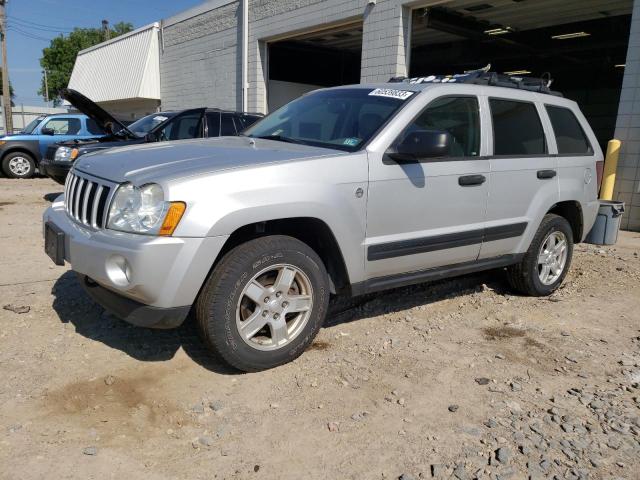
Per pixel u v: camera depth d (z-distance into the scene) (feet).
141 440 9.14
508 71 68.85
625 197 29.60
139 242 9.91
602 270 21.15
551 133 16.96
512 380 11.66
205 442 9.13
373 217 12.42
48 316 13.89
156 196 10.16
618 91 65.72
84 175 11.96
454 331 14.26
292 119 15.17
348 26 45.44
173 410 10.03
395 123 12.92
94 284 11.67
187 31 66.80
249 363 11.19
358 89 15.06
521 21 47.03
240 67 56.85
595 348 13.53
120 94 81.15
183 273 10.05
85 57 99.55
